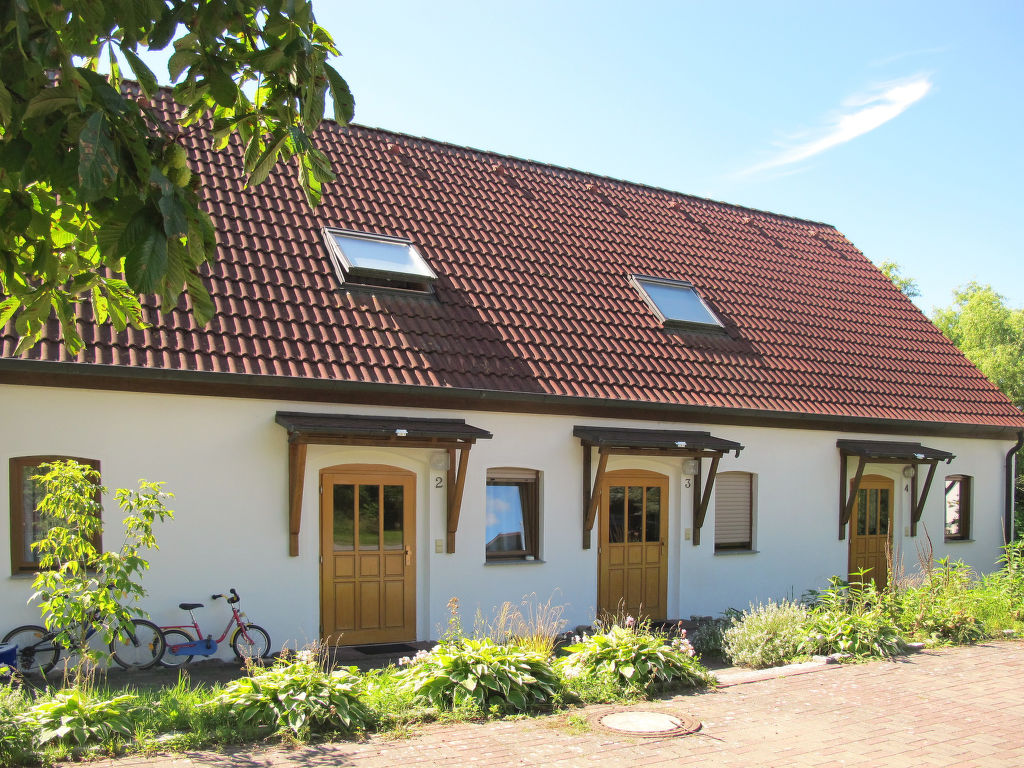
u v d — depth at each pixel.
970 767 6.44
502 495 11.70
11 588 8.56
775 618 10.87
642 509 12.89
